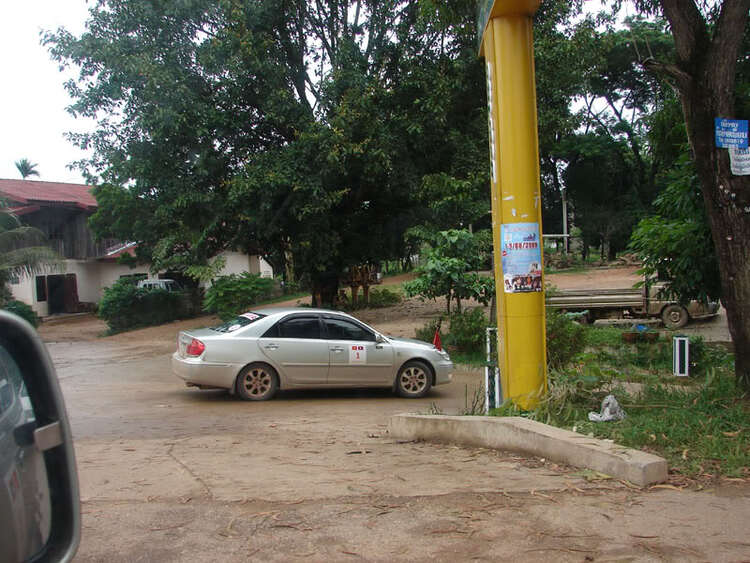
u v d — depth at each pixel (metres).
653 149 8.84
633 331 14.66
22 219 33.06
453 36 18.81
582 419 5.87
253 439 7.13
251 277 21.95
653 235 8.62
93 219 29.55
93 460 5.97
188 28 19.77
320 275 24.55
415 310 26.44
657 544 3.41
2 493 1.70
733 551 3.31
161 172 20.22
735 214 6.09
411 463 5.42
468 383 12.38
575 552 3.34
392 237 24.45
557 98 19.67
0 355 1.89
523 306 6.33
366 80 19.34
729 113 6.07
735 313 6.24
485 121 20.02
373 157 18.80
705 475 4.44
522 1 6.05
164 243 21.34
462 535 3.60
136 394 11.24
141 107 19.31
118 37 19.22
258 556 3.38
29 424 1.88
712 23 7.93
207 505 4.27
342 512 4.05
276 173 18.62
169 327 26.41
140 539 3.63
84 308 35.66
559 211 45.72
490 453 5.59
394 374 10.73
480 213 19.09
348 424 8.22
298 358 10.33
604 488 4.29
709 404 5.98
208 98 19.91
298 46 21.94
